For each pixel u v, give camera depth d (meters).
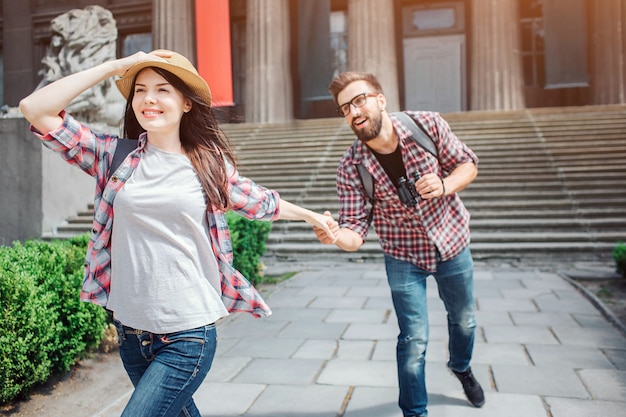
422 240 2.60
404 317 2.57
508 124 13.02
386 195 2.59
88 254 1.74
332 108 19.86
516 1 17.09
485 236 8.93
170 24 18.39
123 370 3.87
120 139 1.76
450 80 19.69
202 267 1.75
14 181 9.83
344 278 7.47
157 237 1.67
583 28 16.39
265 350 4.27
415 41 19.98
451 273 2.67
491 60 16.66
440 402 3.14
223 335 4.75
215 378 3.67
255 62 17.89
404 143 2.53
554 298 5.82
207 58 18.67
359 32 17.39
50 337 3.27
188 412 1.79
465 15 19.66
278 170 12.13
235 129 15.64
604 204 9.47
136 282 1.65
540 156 11.25
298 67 16.84
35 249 3.82
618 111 13.58
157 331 1.63
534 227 9.10
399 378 2.54
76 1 21.88
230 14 20.70
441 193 2.43
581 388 3.30
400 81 19.98
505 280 6.93
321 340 4.51
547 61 16.61
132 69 1.71
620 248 6.82
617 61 16.45
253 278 6.90
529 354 3.98
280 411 3.10
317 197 10.78
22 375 3.12
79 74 1.65
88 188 10.98
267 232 7.34
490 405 3.08
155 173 1.70
